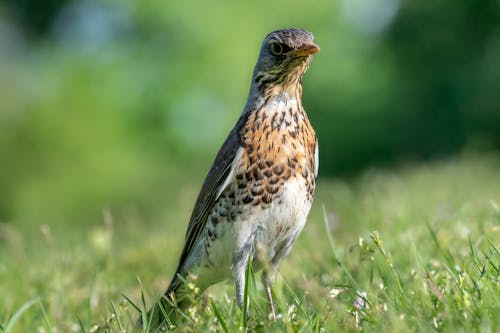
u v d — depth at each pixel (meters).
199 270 5.75
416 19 27.20
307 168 5.51
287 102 5.52
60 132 29.98
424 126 26.48
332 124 27.45
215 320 4.70
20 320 5.93
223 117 30.34
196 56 29.97
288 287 4.88
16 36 35.03
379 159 26.98
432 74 26.67
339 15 29.00
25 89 31.69
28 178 29.39
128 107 31.00
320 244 7.26
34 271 7.50
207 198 5.61
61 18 35.22
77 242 9.04
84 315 6.12
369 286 4.79
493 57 25.91
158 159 30.58
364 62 27.91
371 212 8.04
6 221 28.94
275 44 5.49
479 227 6.12
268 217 5.43
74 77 31.36
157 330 4.86
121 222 13.05
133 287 7.20
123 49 31.05
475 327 3.88
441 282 4.59
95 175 29.41
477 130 25.42
